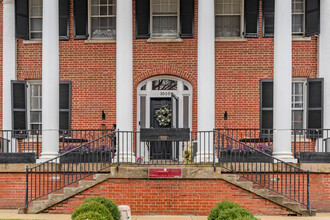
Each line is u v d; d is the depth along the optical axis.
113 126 17.81
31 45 18.20
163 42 18.06
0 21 18.12
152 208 13.45
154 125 18.16
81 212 10.47
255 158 14.27
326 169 14.20
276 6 14.97
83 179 14.25
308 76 17.81
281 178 13.33
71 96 18.11
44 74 15.12
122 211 11.87
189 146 15.95
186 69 18.02
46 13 15.16
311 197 14.23
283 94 14.73
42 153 14.91
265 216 13.02
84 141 16.05
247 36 17.89
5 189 14.71
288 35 14.83
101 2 18.44
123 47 15.00
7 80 17.97
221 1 18.28
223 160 14.31
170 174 13.44
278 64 14.83
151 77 18.17
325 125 17.36
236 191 13.35
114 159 14.55
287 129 14.66
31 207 13.27
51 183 13.39
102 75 18.09
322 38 17.53
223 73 17.92
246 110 17.88
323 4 17.47
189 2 17.94
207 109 14.80
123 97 14.93
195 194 13.45
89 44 18.14
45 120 15.02
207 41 14.91
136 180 13.51
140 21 18.02
